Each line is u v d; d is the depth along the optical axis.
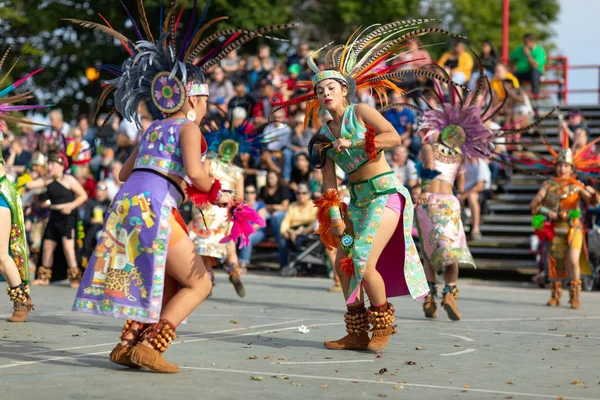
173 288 9.09
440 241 14.19
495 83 29.05
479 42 61.81
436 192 14.67
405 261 10.70
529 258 25.84
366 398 7.72
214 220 16.56
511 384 8.58
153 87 8.95
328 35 48.84
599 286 22.17
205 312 14.89
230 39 9.14
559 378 8.98
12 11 38.47
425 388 8.25
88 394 7.55
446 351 10.71
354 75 10.98
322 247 24.02
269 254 26.83
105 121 9.82
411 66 26.89
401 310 15.77
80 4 41.31
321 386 8.23
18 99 12.41
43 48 41.22
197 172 8.49
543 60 32.88
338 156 10.66
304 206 24.62
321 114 26.03
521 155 19.19
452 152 14.82
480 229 27.00
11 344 10.55
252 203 25.02
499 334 12.49
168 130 8.68
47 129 27.92
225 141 16.97
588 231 22.12
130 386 7.95
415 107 14.79
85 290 8.54
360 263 10.27
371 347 10.48
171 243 8.51
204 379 8.43
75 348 10.29
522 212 27.94
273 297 18.08
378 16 48.41
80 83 42.34
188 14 36.84
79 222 20.64
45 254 20.64
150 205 8.44
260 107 27.42
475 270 25.67
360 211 10.69
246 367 9.25
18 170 26.77
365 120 10.33
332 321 13.70
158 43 8.99
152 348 8.59
